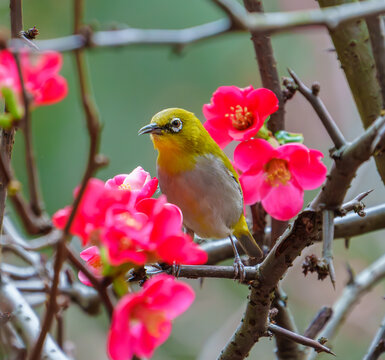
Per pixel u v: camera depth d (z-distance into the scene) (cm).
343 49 325
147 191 312
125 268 308
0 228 315
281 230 326
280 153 323
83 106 274
